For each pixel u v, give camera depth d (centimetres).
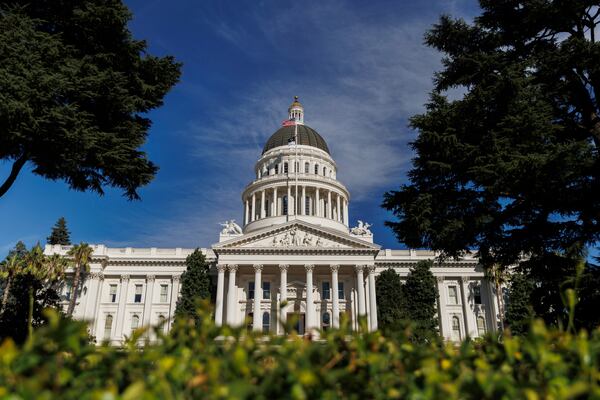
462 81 2366
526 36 2383
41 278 5453
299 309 6384
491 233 2247
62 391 348
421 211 2238
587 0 2138
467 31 2466
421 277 6212
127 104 2119
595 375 362
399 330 507
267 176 8469
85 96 1967
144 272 7162
